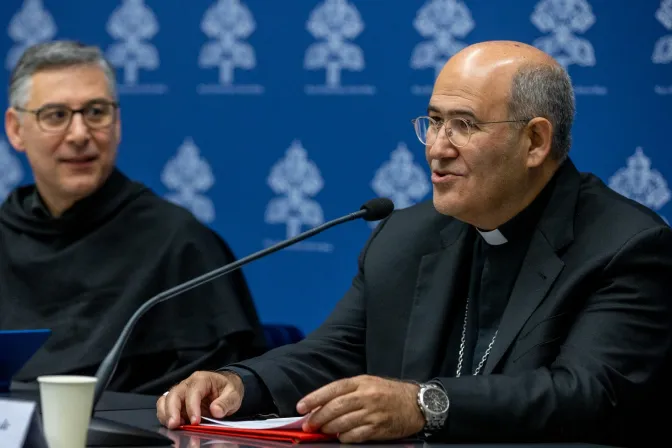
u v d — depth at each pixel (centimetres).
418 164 1313
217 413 649
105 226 1064
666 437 697
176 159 1389
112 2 1403
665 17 1246
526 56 747
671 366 695
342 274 1341
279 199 1359
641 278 698
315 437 577
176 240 1066
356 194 1334
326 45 1341
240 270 1100
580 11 1262
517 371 698
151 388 989
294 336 1074
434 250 807
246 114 1369
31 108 1034
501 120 731
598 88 1259
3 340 661
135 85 1398
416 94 1312
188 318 1045
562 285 712
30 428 479
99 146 1046
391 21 1320
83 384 484
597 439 635
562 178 764
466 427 595
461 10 1295
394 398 583
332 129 1343
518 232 761
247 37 1367
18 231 1080
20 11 1430
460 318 785
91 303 1035
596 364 650
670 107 1246
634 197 1255
